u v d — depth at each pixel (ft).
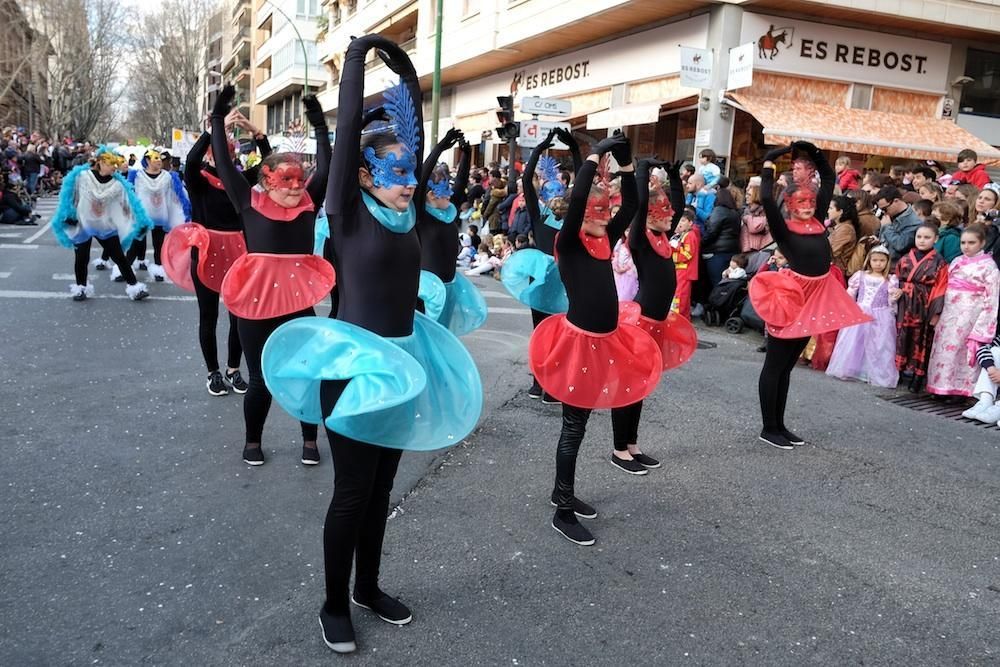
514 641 9.63
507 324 30.58
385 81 9.52
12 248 42.91
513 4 61.16
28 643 9.14
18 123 174.29
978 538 13.15
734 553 12.26
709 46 45.73
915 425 19.60
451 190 19.16
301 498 13.55
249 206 14.90
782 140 42.47
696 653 9.56
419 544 12.10
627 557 11.98
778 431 17.76
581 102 61.00
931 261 22.52
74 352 22.22
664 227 15.65
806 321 16.62
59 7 161.58
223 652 9.14
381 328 9.16
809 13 46.06
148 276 36.09
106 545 11.57
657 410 19.95
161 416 17.34
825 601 10.93
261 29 186.50
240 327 14.60
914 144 46.37
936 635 10.19
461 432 9.32
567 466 12.58
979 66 52.75
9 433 15.79
